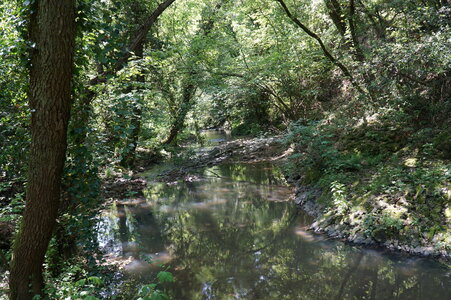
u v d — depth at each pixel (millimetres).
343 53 12227
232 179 12922
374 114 10648
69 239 5699
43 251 3764
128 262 6328
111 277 5547
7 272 4859
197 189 11852
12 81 4148
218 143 21094
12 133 4395
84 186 4461
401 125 9430
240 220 8617
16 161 4609
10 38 3605
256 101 19781
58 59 3410
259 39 15234
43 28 3357
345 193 7824
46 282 4297
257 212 9125
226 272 5918
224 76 16234
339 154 9586
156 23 13312
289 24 14227
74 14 3553
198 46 15352
